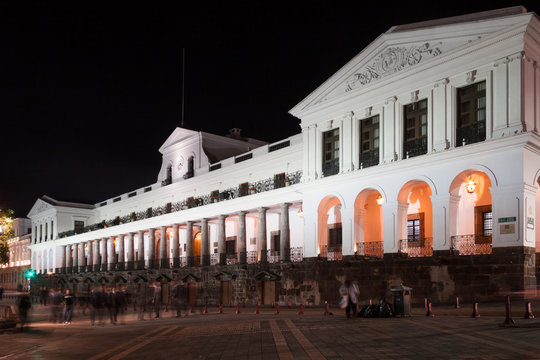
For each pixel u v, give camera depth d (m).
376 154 29.50
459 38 25.81
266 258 37.25
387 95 28.89
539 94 24.14
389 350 11.23
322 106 32.62
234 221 46.50
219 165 45.75
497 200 23.42
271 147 40.34
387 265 27.66
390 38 28.62
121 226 55.84
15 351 14.86
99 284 58.53
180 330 18.83
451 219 25.52
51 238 72.88
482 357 9.86
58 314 29.59
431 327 15.07
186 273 44.12
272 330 16.77
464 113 25.52
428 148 26.58
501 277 22.67
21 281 90.94
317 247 32.41
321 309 28.19
